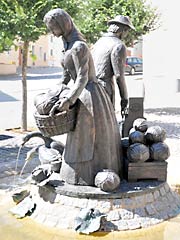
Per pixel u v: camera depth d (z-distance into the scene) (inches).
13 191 207.9
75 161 170.4
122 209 161.3
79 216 158.4
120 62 190.7
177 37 603.5
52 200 168.2
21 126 411.5
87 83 168.7
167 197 177.2
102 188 163.5
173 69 612.7
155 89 626.8
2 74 1100.5
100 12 412.8
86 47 161.2
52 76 1072.8
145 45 622.2
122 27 200.2
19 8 325.4
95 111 168.4
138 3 447.2
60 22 162.9
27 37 342.3
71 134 171.6
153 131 181.0
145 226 160.1
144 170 177.3
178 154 309.0
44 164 184.5
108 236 153.3
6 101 627.5
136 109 221.1
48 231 158.7
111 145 173.8
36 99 162.9
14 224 166.2
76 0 359.3
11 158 292.7
